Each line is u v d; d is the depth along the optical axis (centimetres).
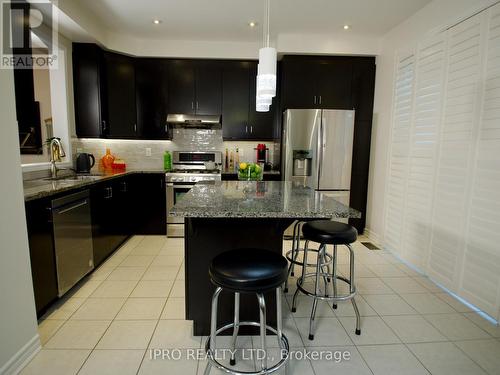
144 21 340
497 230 208
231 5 299
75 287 254
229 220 180
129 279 271
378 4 292
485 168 217
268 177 412
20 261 162
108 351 177
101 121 373
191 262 186
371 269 301
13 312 158
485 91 217
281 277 135
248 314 193
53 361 168
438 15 272
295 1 289
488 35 215
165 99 412
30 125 321
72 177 312
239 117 424
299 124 378
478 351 182
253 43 407
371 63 397
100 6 303
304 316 218
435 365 170
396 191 337
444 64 261
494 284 211
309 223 210
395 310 227
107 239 312
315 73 397
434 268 272
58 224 220
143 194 401
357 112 401
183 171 409
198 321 191
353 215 150
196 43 403
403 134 324
